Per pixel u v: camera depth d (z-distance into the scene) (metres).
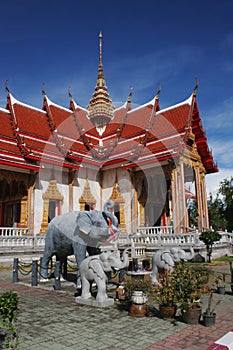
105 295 8.77
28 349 5.50
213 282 12.30
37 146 25.88
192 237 19.78
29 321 7.23
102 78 29.11
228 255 23.53
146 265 16.41
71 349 5.52
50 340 5.97
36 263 12.22
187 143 25.52
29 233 23.47
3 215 27.34
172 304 7.49
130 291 8.19
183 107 27.36
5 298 5.62
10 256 18.70
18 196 25.66
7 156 23.33
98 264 8.95
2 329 6.60
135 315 7.57
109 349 5.52
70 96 32.72
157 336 6.21
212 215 52.16
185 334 6.34
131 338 6.09
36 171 24.44
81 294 9.36
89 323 7.07
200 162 28.97
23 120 27.23
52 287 11.53
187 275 8.12
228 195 48.72
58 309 8.33
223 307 8.65
